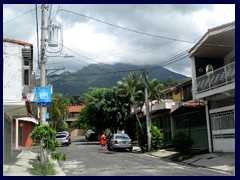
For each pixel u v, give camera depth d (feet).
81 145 135.54
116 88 151.74
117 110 149.69
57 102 189.67
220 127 68.74
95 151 96.32
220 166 53.42
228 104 66.95
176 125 92.38
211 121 72.43
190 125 82.94
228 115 65.92
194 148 79.15
